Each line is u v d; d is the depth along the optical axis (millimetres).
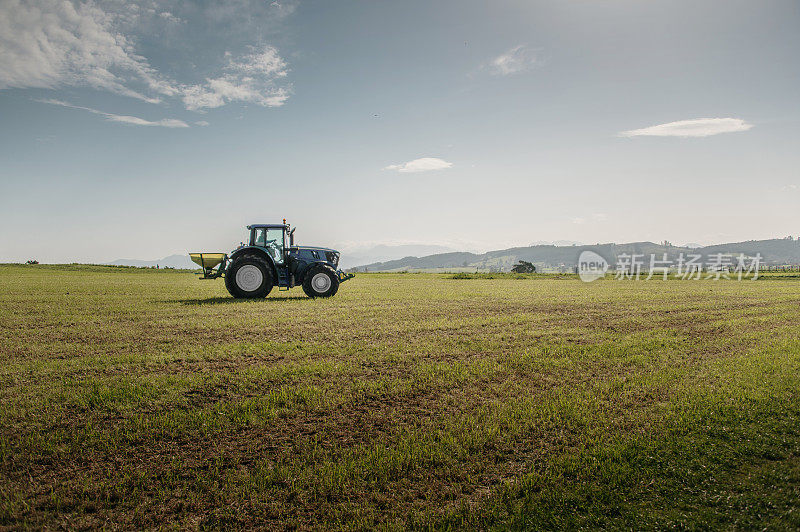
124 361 6836
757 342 8852
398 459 3914
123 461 3889
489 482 3686
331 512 3264
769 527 3104
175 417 4719
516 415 4914
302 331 9188
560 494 3498
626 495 3508
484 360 7105
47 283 21516
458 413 4977
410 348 7848
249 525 3129
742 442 4359
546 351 7828
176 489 3516
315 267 15938
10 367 6402
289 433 4461
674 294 18656
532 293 18859
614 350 7953
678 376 6453
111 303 13477
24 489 3482
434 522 3145
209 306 12906
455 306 13766
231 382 5855
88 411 4879
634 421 4840
